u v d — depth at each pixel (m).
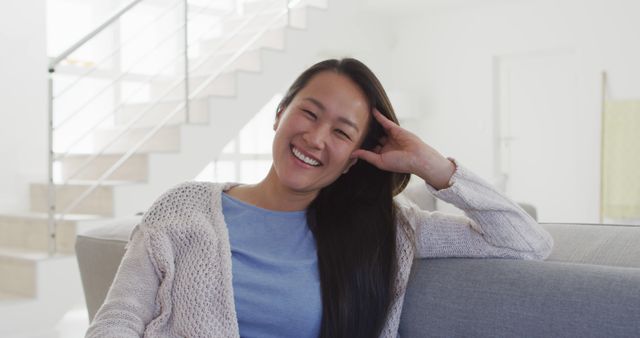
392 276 1.38
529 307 1.15
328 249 1.40
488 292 1.22
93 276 1.69
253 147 6.37
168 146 4.49
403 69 7.14
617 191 5.63
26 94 4.64
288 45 5.37
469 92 6.69
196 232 1.35
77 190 4.28
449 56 6.81
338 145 1.38
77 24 5.27
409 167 1.38
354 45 6.50
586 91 5.92
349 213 1.43
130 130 4.73
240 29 5.41
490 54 6.53
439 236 1.40
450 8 6.64
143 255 1.34
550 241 1.39
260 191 1.49
